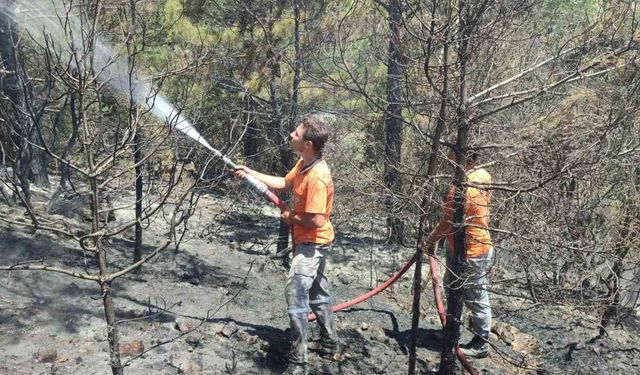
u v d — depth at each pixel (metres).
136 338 4.73
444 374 4.98
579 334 6.90
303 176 4.59
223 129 5.57
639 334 7.57
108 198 6.18
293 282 4.67
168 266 6.63
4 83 5.50
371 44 4.92
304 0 6.70
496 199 4.81
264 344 5.01
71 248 6.24
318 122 4.54
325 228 4.76
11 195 7.01
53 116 6.49
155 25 6.36
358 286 7.44
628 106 4.31
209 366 4.54
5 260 5.49
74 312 4.95
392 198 4.63
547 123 4.55
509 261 5.73
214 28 7.21
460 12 4.10
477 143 4.76
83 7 3.10
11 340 4.39
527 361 5.95
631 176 5.49
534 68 4.54
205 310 5.57
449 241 5.19
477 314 5.60
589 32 4.53
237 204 9.93
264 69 6.73
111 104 5.33
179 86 5.33
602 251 4.77
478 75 4.77
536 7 4.64
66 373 4.06
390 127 4.98
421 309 6.94
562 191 4.62
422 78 4.72
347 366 5.05
